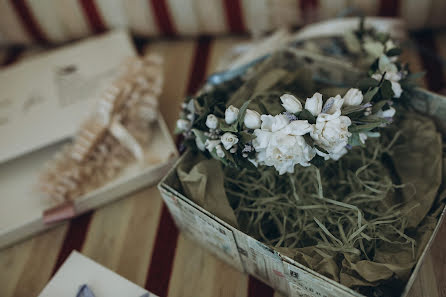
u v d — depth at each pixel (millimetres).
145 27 801
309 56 630
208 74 758
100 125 653
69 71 736
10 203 646
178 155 633
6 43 833
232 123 509
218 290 586
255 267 559
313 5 745
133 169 662
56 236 636
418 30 755
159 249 619
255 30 774
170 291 588
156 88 667
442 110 577
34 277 611
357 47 650
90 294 564
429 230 523
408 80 571
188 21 779
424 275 563
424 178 565
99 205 649
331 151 494
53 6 771
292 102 488
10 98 717
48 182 635
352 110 495
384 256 521
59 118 684
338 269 519
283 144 476
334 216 558
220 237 545
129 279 600
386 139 598
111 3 767
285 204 568
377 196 554
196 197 553
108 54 750
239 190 600
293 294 549
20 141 666
